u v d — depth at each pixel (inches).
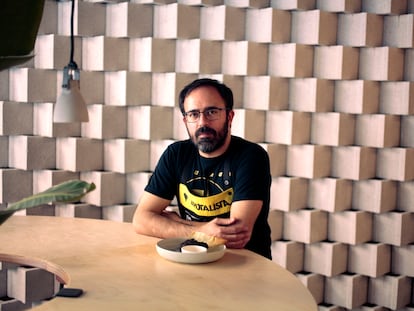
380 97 151.1
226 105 92.5
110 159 148.9
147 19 145.9
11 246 82.0
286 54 146.1
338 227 152.1
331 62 147.0
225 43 146.9
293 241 152.6
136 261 75.5
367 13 146.0
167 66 146.6
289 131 146.4
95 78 147.1
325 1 147.9
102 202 147.0
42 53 143.4
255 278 69.4
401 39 147.9
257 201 89.7
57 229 92.6
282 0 146.6
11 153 147.2
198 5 145.3
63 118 85.7
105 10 146.2
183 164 95.3
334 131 147.2
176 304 59.9
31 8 53.3
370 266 151.7
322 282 154.9
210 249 78.5
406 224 151.5
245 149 93.4
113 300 60.8
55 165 148.6
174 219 92.1
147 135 146.0
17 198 145.6
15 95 144.6
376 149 152.1
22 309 144.2
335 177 151.4
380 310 154.7
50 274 143.6
